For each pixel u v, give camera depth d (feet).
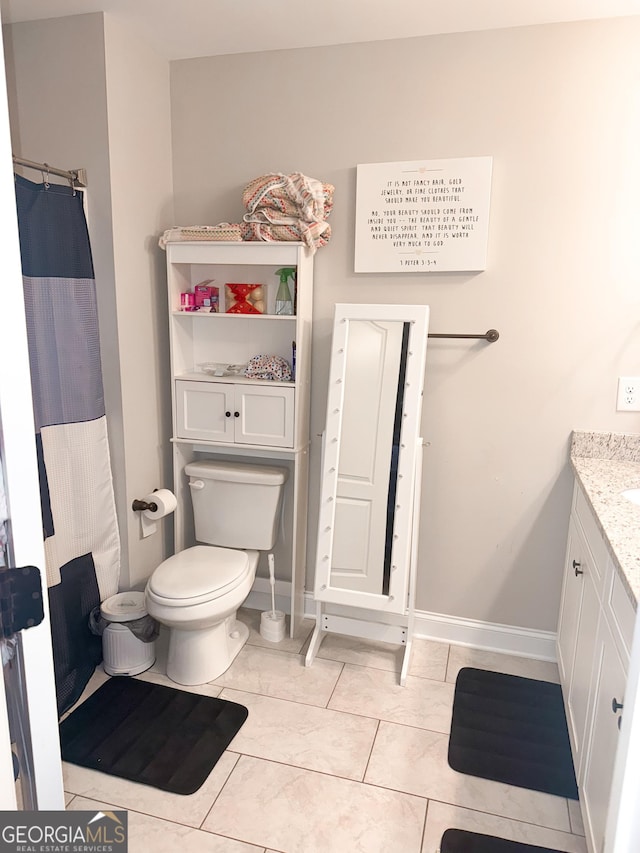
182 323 8.55
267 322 8.61
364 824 5.56
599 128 6.95
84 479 7.44
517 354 7.63
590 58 6.86
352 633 8.13
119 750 6.38
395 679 7.67
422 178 7.47
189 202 8.55
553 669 7.95
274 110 7.97
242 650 8.25
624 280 7.16
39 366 6.70
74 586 7.44
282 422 8.07
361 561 7.70
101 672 7.77
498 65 7.12
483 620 8.40
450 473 8.13
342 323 7.55
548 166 7.16
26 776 2.97
